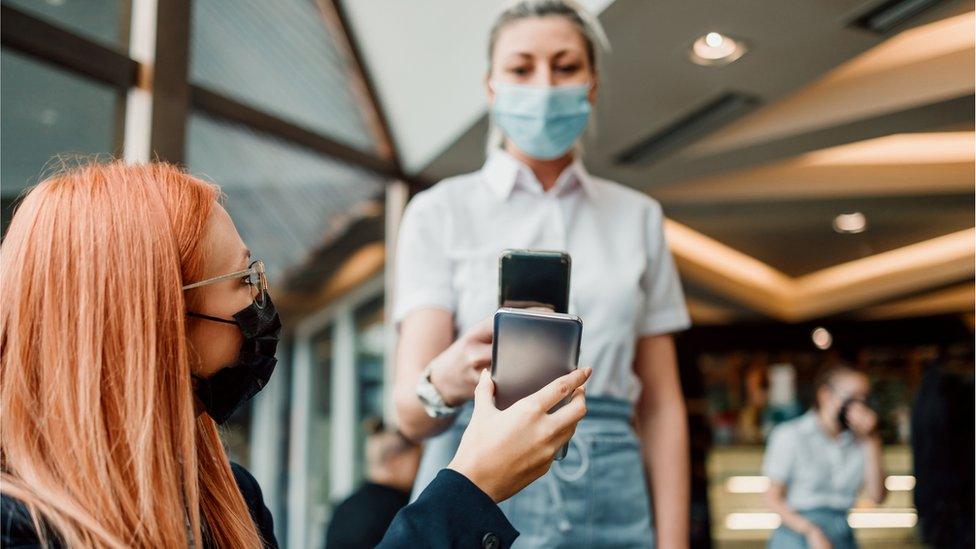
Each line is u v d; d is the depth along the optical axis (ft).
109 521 2.11
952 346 21.08
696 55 8.90
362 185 12.71
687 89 9.81
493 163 3.97
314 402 18.69
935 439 12.66
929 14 7.83
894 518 18.97
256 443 20.11
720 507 22.68
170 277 2.30
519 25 3.85
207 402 2.60
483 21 9.78
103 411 2.19
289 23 11.18
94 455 2.12
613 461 3.50
